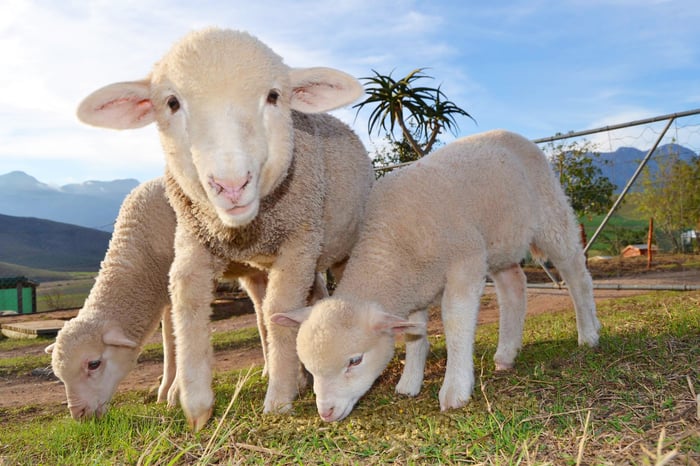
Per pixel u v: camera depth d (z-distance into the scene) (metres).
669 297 1.59
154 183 1.05
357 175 0.97
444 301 0.81
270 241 0.78
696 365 0.78
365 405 0.84
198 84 0.59
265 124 0.63
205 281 0.78
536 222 0.98
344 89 0.69
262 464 0.60
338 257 1.01
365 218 0.87
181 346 0.77
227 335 2.09
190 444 0.66
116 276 1.00
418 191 0.83
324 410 0.73
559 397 0.72
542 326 1.38
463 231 0.82
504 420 0.65
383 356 0.77
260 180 0.64
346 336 0.73
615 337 1.02
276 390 0.80
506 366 0.98
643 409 0.66
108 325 0.97
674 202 3.50
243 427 0.72
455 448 0.60
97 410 0.95
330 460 0.60
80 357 0.94
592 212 4.36
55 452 0.73
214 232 0.74
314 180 0.80
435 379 0.97
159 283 1.03
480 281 0.82
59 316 3.28
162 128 0.65
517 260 0.97
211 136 0.58
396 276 0.81
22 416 1.12
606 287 1.94
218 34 0.63
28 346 2.37
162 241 1.01
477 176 0.88
